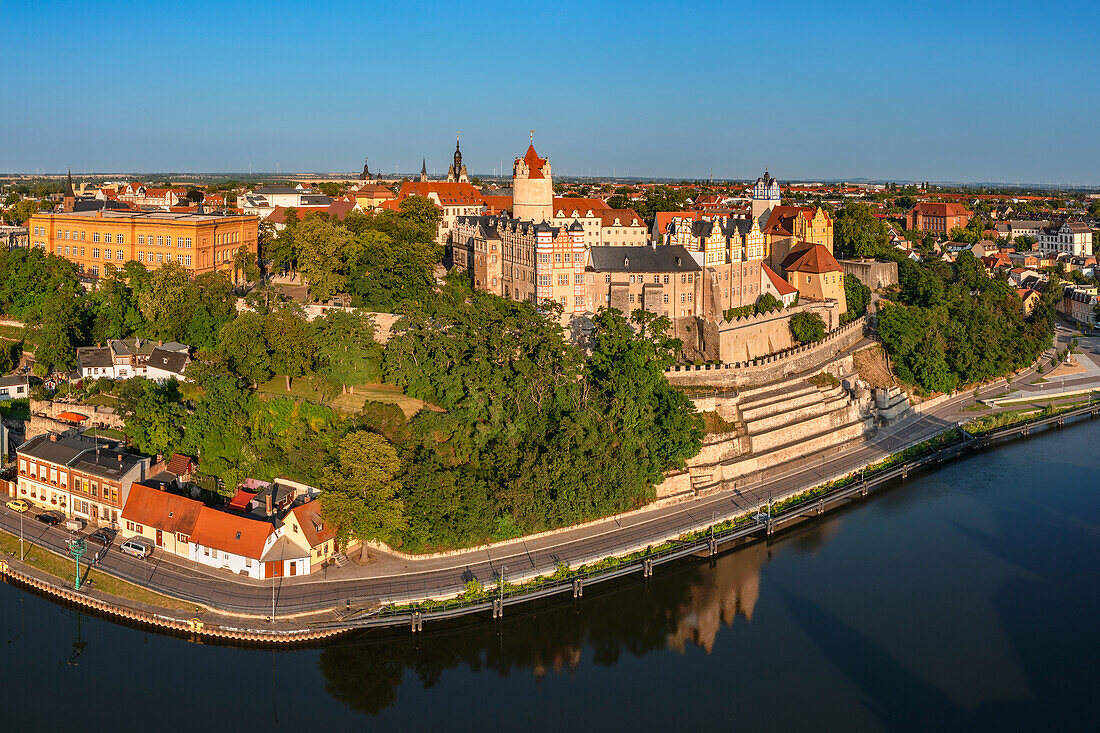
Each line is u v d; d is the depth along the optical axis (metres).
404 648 154.50
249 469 181.88
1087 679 150.62
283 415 186.12
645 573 176.12
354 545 174.00
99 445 188.25
